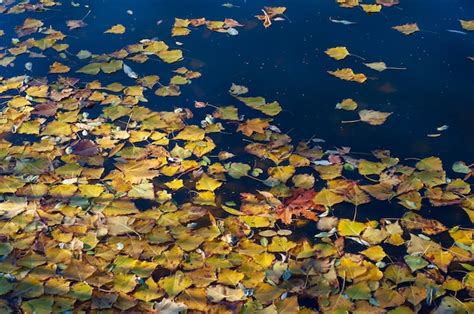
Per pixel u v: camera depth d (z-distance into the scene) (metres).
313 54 2.98
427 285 1.81
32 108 2.55
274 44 3.06
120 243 1.93
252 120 2.52
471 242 1.97
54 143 2.36
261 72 2.86
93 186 2.16
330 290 1.78
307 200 2.12
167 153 2.33
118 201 2.10
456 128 2.52
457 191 2.17
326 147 2.41
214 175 2.23
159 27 3.20
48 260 1.87
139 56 2.93
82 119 2.50
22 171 2.22
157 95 2.68
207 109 2.59
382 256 1.91
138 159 2.29
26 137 2.42
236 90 2.70
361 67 2.89
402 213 2.10
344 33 3.14
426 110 2.62
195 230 1.99
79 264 1.86
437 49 3.01
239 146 2.40
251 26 3.20
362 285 1.80
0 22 3.24
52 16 3.31
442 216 2.10
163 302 1.75
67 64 2.89
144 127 2.45
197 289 1.79
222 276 1.83
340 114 2.59
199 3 3.44
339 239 1.98
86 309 1.73
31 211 2.05
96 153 2.32
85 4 3.44
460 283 1.82
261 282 1.81
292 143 2.43
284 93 2.72
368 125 2.53
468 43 3.04
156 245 1.93
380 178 2.22
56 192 2.12
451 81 2.79
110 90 2.69
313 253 1.91
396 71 2.86
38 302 1.74
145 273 1.83
